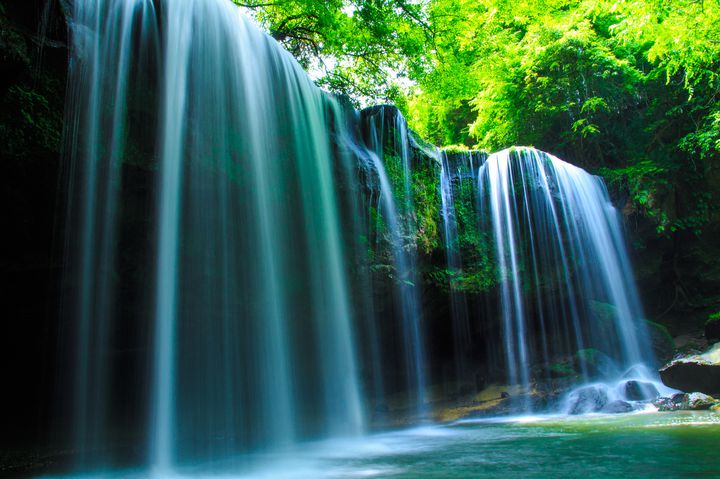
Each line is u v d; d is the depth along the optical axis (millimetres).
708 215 16531
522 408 10766
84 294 6066
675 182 16734
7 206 5531
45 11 5539
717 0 12500
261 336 7754
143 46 6633
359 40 13828
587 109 17766
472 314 13336
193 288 6914
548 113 18406
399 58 15094
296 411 8594
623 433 6691
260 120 8227
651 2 13375
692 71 14812
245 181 7762
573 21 17250
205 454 6824
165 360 6527
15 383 6648
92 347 6184
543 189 14859
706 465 4441
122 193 6293
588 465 4742
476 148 21312
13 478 5699
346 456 6379
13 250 5762
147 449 6395
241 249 7582
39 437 6430
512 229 14148
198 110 7219
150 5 6781
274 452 7027
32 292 6066
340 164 9898
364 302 9953
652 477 4062
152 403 6496
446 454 6086
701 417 7785
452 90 16172
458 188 13594
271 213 8156
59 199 5793
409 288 11250
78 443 6277
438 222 12289
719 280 16109
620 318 14602
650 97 17844
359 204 10031
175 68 6984
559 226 14891
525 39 18266
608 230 16109
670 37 13617
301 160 8945
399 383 11711
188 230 6910
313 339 8969
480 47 17125
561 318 14461
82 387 6184
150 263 6555
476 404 11578
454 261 12703
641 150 17641
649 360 14297
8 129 5305
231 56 7879
